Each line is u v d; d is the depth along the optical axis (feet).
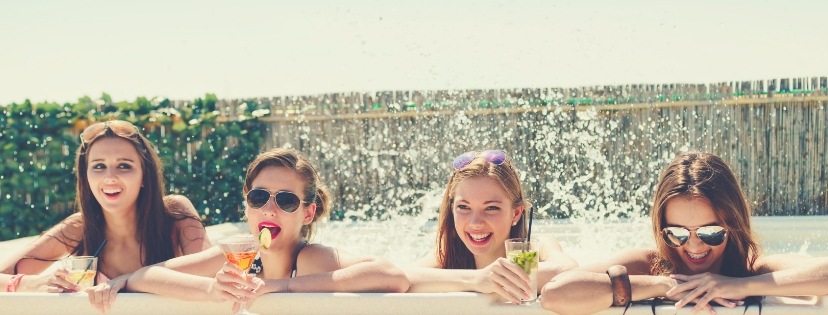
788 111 25.05
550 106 25.90
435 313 8.36
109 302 9.00
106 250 11.96
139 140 11.70
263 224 9.68
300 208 9.90
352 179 27.12
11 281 10.20
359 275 8.96
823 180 24.95
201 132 27.32
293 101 27.45
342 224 24.63
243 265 8.58
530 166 26.08
